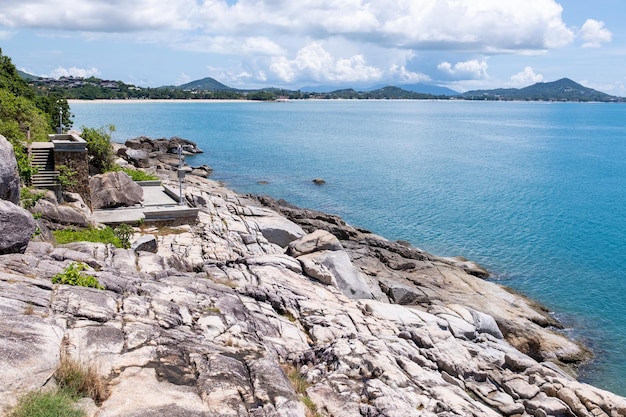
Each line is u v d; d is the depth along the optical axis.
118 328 10.98
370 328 17.77
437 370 16.56
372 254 33.88
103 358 9.62
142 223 31.08
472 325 21.39
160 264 19.64
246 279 19.66
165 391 9.08
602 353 24.86
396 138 120.38
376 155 89.38
